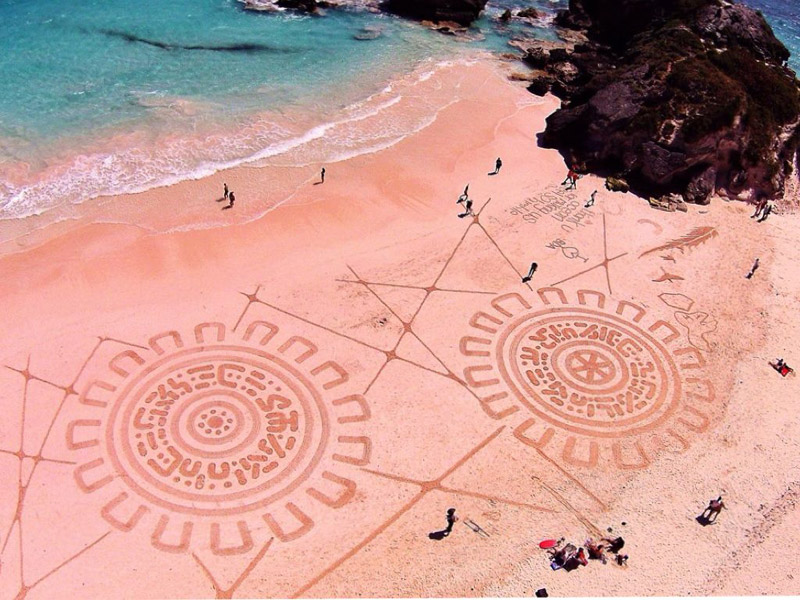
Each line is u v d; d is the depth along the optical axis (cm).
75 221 4081
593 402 3316
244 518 2705
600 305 3866
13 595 2381
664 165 4819
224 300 3625
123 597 2405
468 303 3778
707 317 3869
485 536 2686
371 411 3147
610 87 5303
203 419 3047
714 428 3234
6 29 6203
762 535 2770
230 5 7538
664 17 6775
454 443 3050
